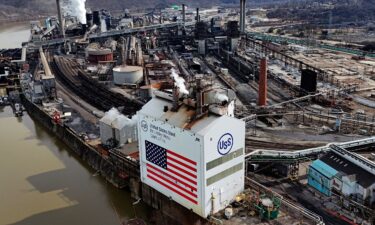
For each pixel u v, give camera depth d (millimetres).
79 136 81250
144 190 57344
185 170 48188
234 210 48469
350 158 57094
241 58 162125
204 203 46750
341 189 54406
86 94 119062
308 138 77062
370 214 50031
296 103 103375
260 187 52000
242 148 49406
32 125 100188
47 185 67188
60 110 101125
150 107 53500
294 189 58562
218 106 47125
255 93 115500
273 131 81562
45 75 114375
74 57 181625
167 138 49344
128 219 56375
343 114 92625
